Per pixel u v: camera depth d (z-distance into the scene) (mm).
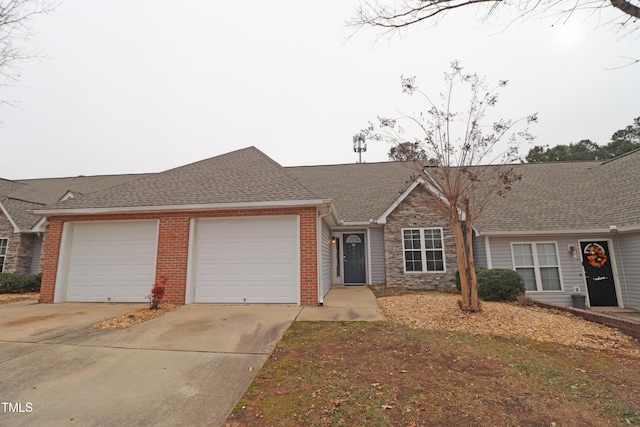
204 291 8922
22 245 14641
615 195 12523
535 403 3336
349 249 14695
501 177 8320
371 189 16547
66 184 20422
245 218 9133
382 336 5652
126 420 3049
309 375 4008
